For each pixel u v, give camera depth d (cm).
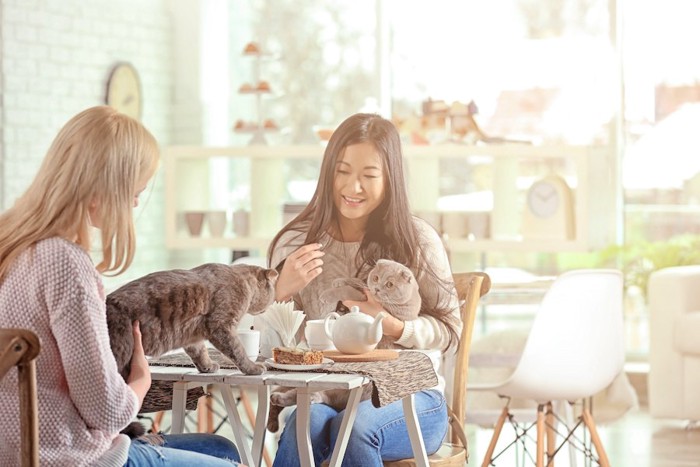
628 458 494
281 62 772
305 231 319
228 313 231
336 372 238
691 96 707
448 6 746
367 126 305
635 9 714
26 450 176
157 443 227
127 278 741
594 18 721
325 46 767
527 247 605
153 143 212
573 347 393
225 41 780
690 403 558
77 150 203
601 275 395
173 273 229
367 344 260
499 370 500
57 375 197
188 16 777
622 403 580
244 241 657
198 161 678
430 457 278
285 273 290
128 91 744
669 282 564
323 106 768
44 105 694
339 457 247
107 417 196
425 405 275
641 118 713
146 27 760
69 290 195
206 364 237
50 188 202
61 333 194
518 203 680
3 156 672
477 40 741
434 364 277
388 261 288
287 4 771
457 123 635
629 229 713
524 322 682
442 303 300
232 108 780
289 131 772
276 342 274
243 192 777
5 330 173
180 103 779
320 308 304
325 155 309
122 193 206
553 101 730
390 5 755
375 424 264
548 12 730
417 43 752
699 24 706
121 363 214
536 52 732
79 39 714
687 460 490
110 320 215
